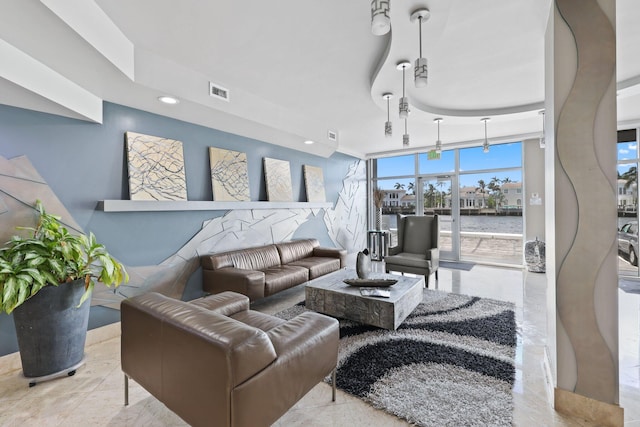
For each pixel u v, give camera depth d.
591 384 1.68
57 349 2.15
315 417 1.72
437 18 1.96
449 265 5.95
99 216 2.84
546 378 2.05
